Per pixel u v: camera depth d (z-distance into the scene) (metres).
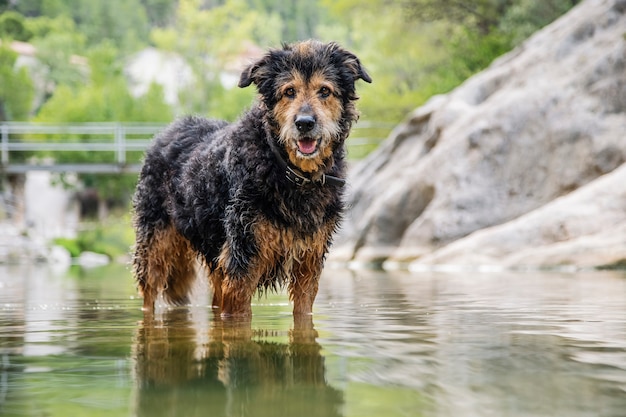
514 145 15.33
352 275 11.61
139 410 2.44
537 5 31.88
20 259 26.69
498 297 6.64
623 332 4.16
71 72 67.25
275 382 2.83
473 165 15.38
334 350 3.56
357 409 2.44
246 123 5.67
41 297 7.67
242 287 5.60
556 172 14.79
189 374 2.99
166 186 6.50
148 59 78.88
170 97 72.38
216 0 89.44
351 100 5.86
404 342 3.82
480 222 14.80
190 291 7.00
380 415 2.36
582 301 6.10
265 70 5.68
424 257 14.27
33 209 49.84
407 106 37.62
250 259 5.58
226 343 3.83
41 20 72.19
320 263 5.78
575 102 15.22
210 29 65.25
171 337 4.12
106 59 61.53
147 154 6.78
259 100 5.69
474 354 3.43
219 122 6.61
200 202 5.99
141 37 88.94
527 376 2.93
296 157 5.43
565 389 2.70
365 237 16.62
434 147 17.12
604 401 2.53
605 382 2.82
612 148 14.32
